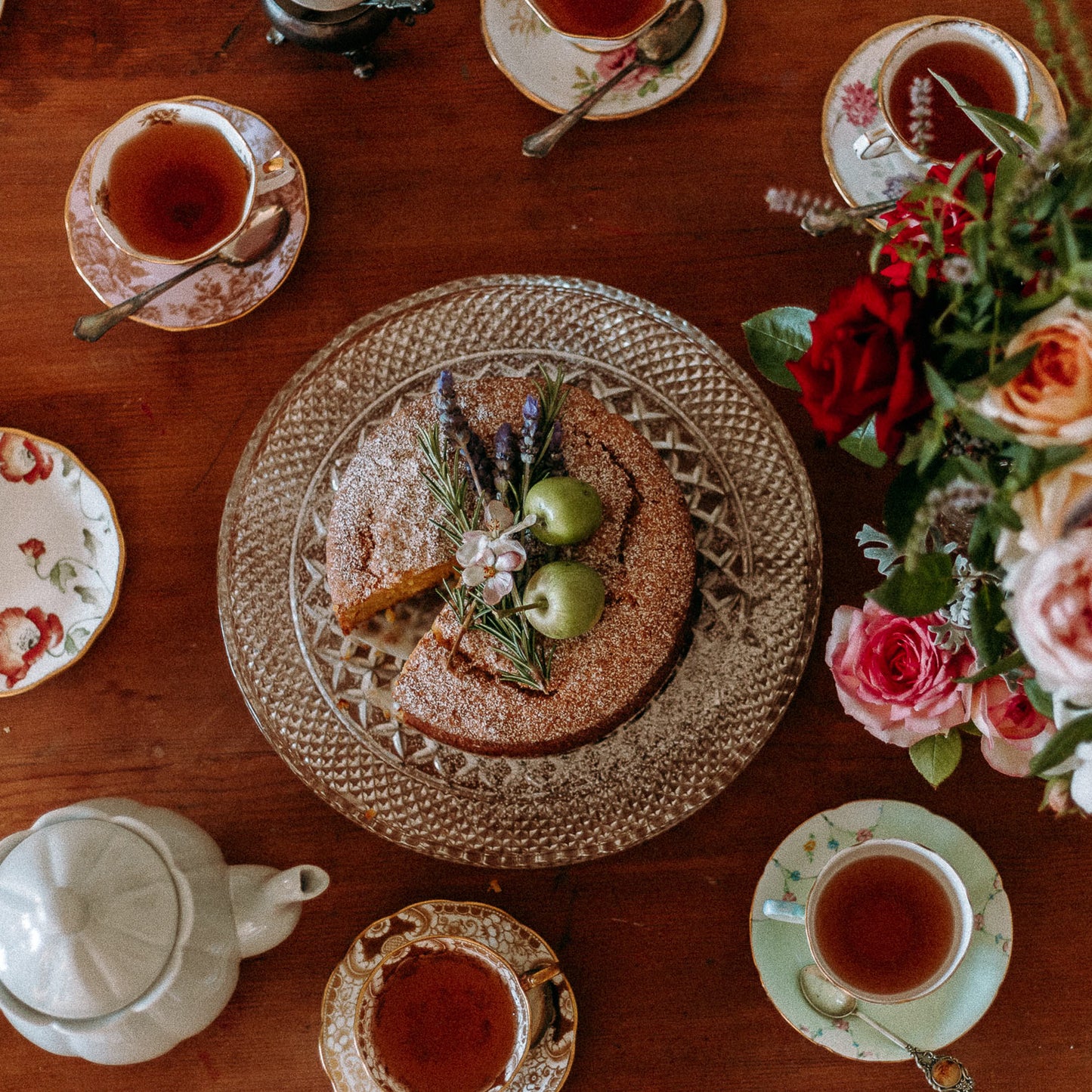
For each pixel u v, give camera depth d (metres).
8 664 1.17
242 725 1.18
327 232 1.21
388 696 1.18
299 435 1.20
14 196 1.21
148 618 1.19
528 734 1.15
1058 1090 1.15
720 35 1.19
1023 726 1.04
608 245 1.20
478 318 1.20
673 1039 1.16
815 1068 1.16
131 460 1.20
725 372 1.18
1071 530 0.89
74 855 1.07
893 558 1.06
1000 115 0.99
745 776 1.17
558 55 1.20
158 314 1.19
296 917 1.14
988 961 1.14
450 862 1.17
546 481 1.10
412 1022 1.13
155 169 1.17
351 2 1.15
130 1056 1.10
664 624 1.15
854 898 1.13
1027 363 0.88
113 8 1.21
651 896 1.17
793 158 1.20
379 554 1.16
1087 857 1.16
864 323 0.93
